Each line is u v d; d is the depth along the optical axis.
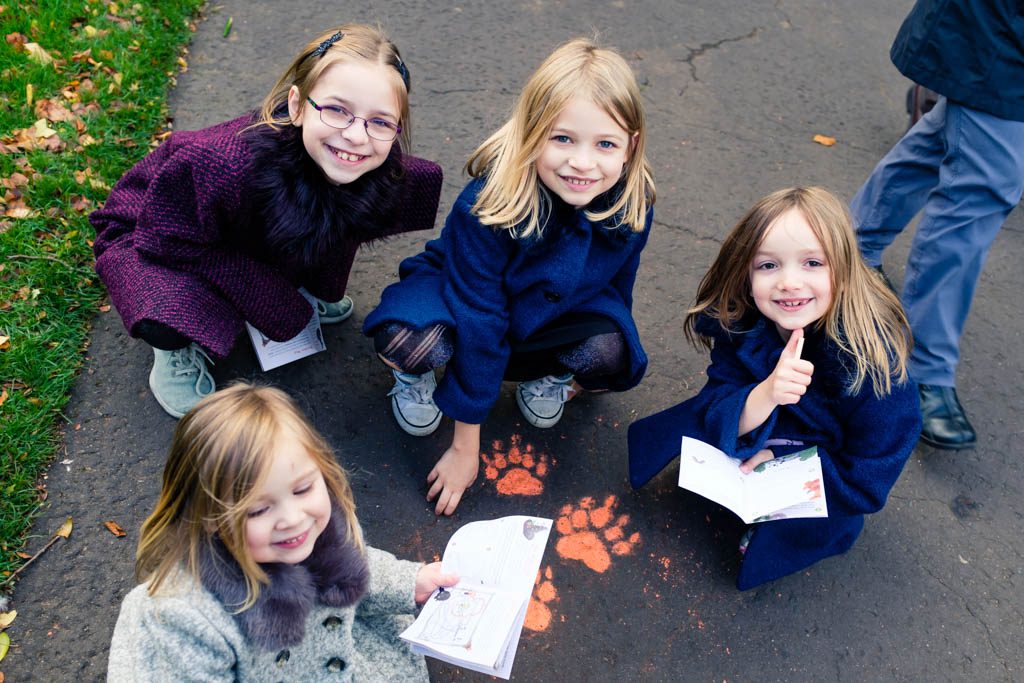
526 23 4.43
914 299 2.79
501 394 2.79
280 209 2.05
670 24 4.64
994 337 3.23
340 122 1.95
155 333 2.20
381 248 3.14
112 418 2.49
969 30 2.43
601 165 2.00
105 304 2.75
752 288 2.22
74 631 2.07
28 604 2.10
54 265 2.74
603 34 4.45
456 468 2.44
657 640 2.27
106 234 2.36
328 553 1.62
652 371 2.93
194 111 3.52
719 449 2.30
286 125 2.05
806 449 2.26
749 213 2.21
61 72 3.46
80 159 3.11
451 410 2.29
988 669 2.31
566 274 2.17
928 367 2.82
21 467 2.31
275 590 1.53
